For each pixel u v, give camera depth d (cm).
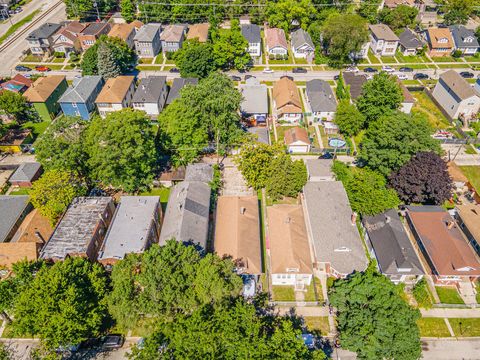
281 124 9606
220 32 12369
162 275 4778
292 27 14112
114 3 15188
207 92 7869
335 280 6028
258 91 9950
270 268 5975
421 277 5991
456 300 5847
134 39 12175
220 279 4728
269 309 5666
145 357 4262
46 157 6969
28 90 9488
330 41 11819
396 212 6750
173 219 6312
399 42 13062
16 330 4662
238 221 6372
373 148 7475
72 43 12306
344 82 10750
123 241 5841
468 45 12638
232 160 7756
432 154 7031
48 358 4675
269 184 7006
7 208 6831
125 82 10094
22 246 5944
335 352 5191
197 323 4394
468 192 7788
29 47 12606
